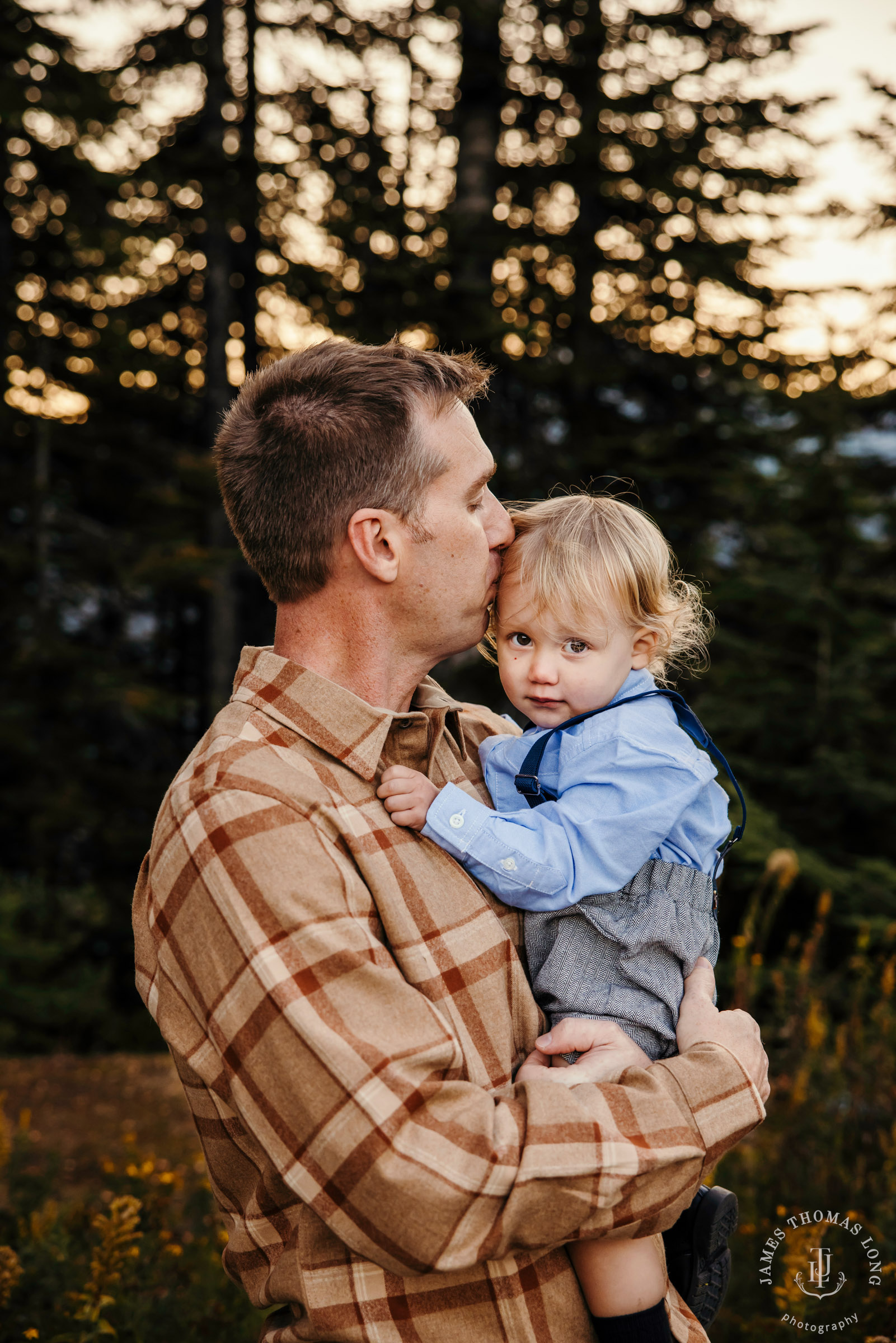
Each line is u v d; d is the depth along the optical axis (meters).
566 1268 1.20
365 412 1.31
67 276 10.78
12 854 11.05
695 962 1.41
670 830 1.44
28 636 10.95
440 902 1.26
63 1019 9.03
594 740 1.47
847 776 7.60
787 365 10.28
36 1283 2.45
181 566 10.20
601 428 9.89
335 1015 1.07
